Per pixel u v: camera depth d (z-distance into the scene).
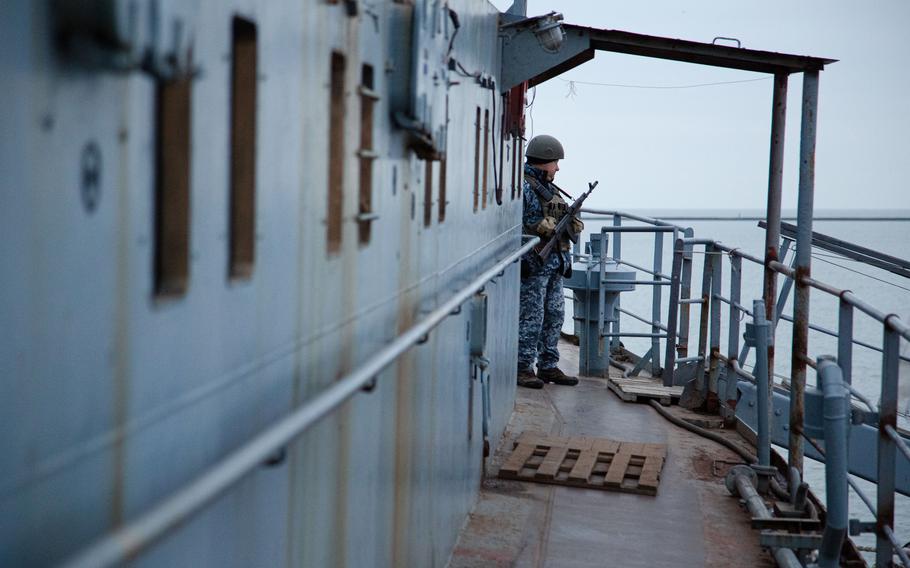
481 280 4.69
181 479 1.79
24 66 1.29
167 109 1.75
